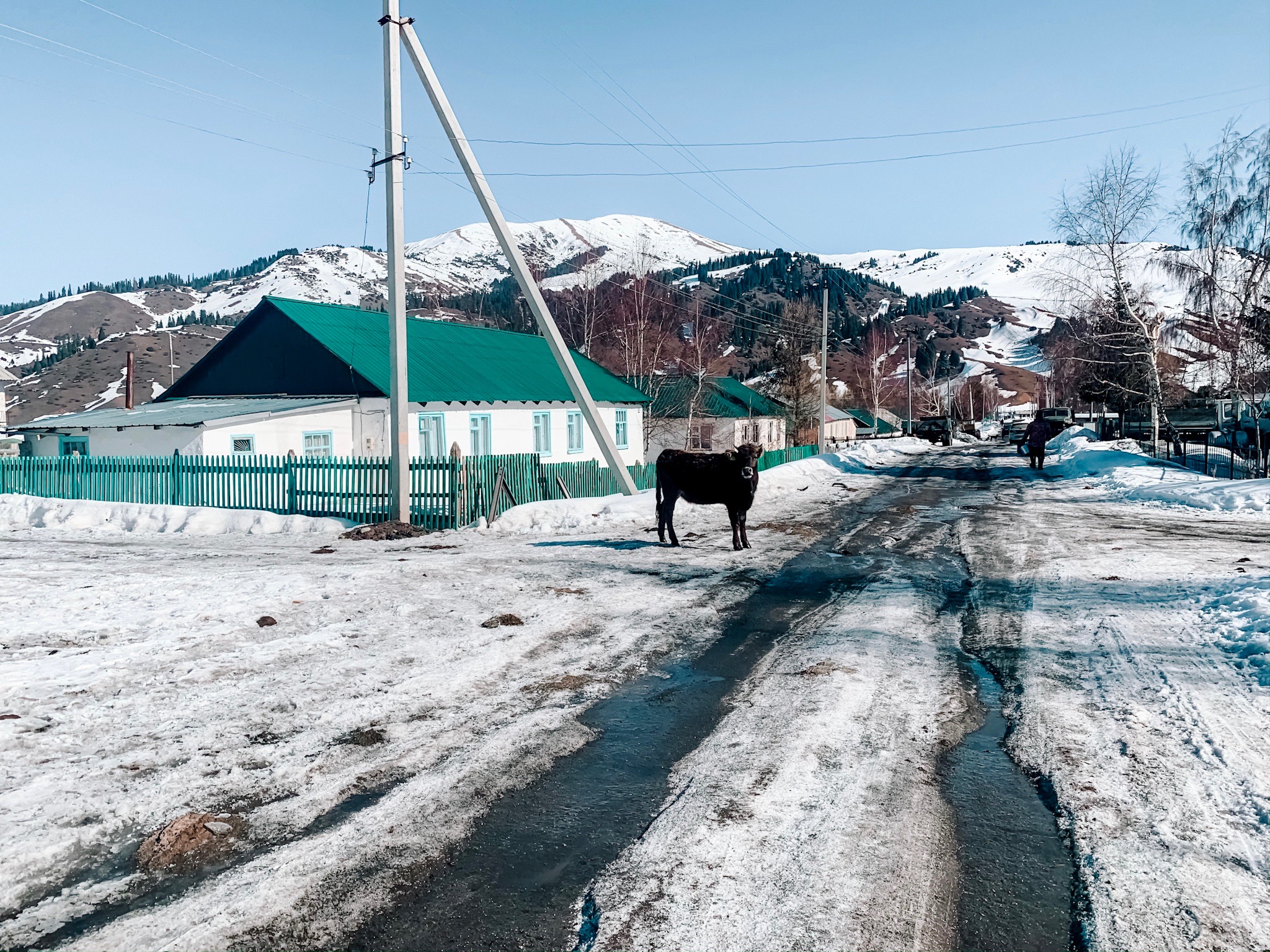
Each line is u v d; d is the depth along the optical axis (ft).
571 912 11.51
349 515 59.06
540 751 17.37
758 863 12.81
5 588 33.17
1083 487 80.74
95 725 18.28
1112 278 112.88
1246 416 103.14
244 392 95.61
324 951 10.66
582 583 34.88
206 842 13.32
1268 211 89.45
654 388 153.69
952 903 11.76
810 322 235.40
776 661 23.91
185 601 30.42
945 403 432.25
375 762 16.65
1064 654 23.99
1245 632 24.40
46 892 11.90
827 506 68.49
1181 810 14.37
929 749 17.46
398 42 55.42
